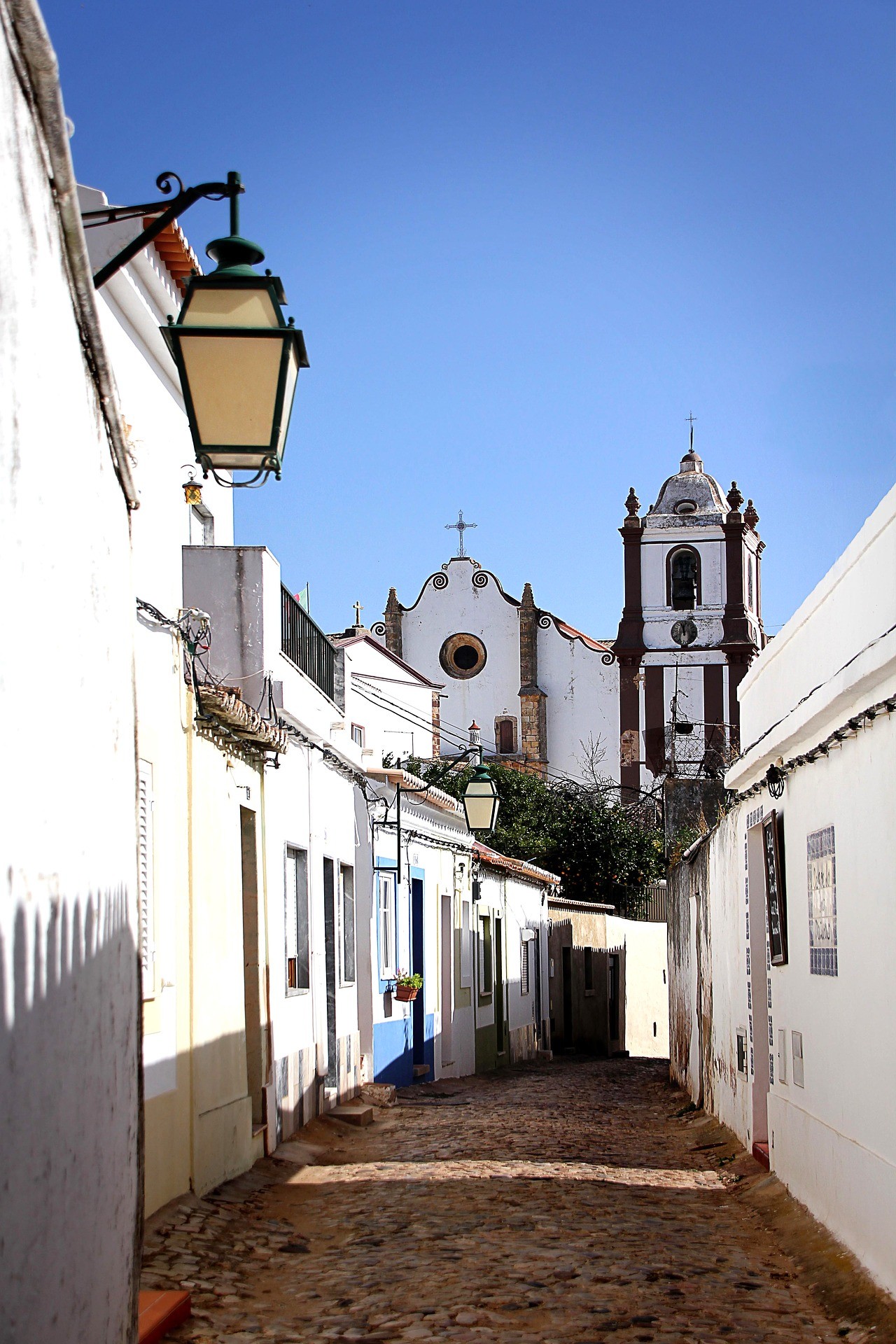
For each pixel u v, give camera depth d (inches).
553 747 2193.7
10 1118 133.9
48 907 153.3
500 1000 1047.6
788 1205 381.7
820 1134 352.8
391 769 725.9
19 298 132.9
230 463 243.4
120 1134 210.8
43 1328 148.0
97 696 192.2
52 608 153.6
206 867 378.9
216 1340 245.4
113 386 191.3
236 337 235.0
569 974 1302.9
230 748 410.3
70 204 154.3
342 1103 586.9
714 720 2119.8
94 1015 185.9
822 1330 264.5
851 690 300.7
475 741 2118.6
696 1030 696.4
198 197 213.0
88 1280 176.1
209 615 459.2
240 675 458.6
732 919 541.3
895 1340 246.8
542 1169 448.5
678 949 820.0
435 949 833.5
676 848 888.3
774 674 453.1
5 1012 132.1
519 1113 625.0
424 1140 519.5
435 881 840.9
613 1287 286.0
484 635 2253.9
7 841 131.9
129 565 237.6
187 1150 349.4
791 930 402.9
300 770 515.2
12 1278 134.2
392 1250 320.8
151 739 328.8
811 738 366.6
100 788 195.6
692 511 2175.2
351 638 1710.1
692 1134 584.4
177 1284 274.4
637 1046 1423.5
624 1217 368.8
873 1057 298.8
